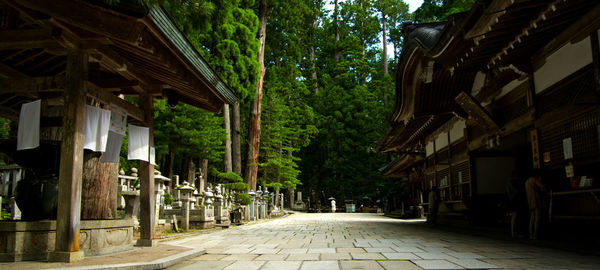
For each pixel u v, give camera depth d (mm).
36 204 5781
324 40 57156
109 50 5648
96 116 5652
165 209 11844
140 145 7043
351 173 47000
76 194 5117
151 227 7098
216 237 9773
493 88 10469
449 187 15570
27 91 5305
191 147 23438
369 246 7395
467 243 7832
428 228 13398
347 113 48625
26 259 5137
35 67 7059
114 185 7418
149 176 7207
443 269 4633
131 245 6672
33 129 5387
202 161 25891
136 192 7395
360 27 54938
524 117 9180
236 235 10445
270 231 12039
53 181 5926
